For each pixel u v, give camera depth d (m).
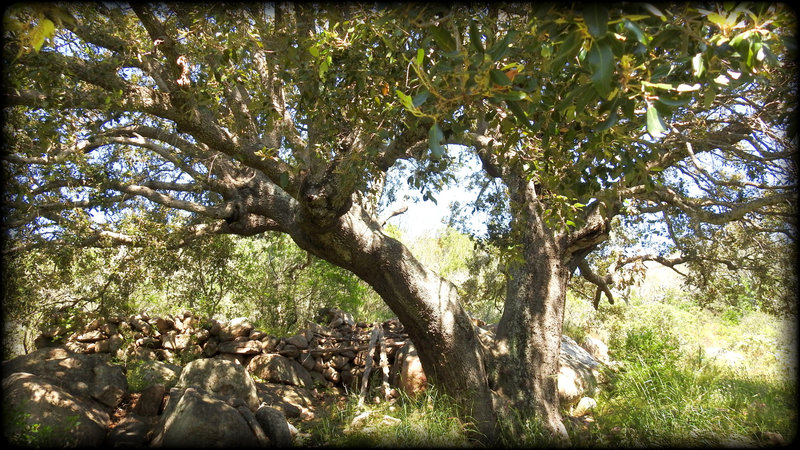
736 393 8.14
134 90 4.84
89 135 6.41
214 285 11.84
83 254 8.25
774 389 8.46
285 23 4.52
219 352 9.73
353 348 10.23
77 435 5.60
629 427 6.93
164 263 9.56
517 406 7.34
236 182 7.16
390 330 11.10
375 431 6.38
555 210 4.45
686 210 7.19
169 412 5.86
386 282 6.95
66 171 7.34
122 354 9.05
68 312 9.01
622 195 7.03
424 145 7.48
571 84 3.12
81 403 6.19
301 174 5.36
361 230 6.57
